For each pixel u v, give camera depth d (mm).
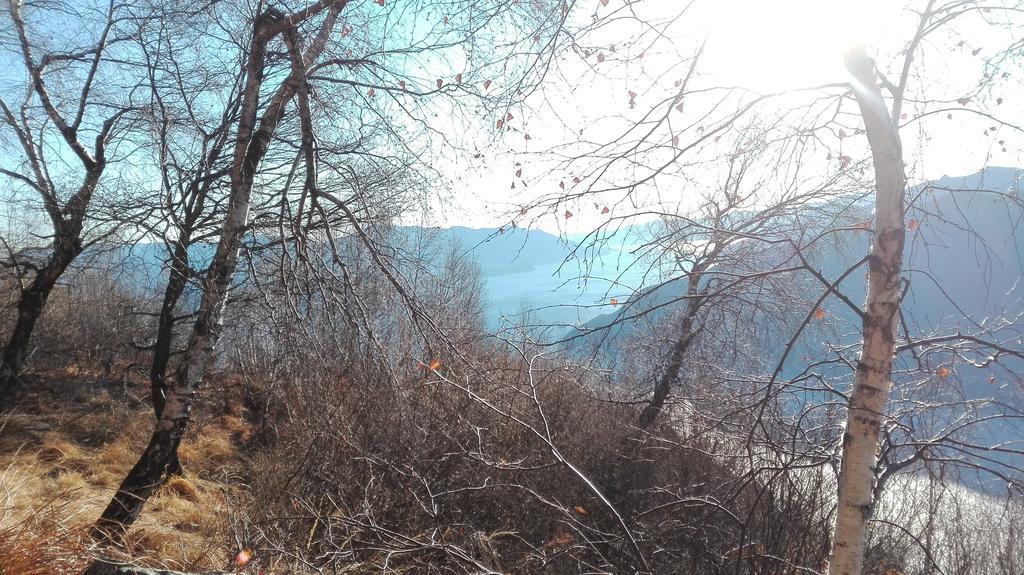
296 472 6258
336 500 6172
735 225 5250
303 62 6164
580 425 7941
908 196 3496
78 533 3994
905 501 5660
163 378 11492
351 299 6012
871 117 2824
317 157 6301
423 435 6219
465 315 8625
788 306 7051
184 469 9305
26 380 13188
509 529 6480
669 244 3557
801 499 5188
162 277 11367
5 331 14617
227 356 11297
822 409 5090
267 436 10016
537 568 5824
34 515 3820
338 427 6227
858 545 2779
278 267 6578
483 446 6609
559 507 5531
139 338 15781
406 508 5941
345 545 5320
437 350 6262
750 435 3498
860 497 2797
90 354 15500
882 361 2787
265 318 6988
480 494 6406
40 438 10102
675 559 6051
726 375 6418
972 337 2932
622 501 7281
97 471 9305
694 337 7297
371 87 6527
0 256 12938
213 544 5488
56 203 10352
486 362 7273
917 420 4527
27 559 3422
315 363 6328
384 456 6137
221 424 11688
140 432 11633
